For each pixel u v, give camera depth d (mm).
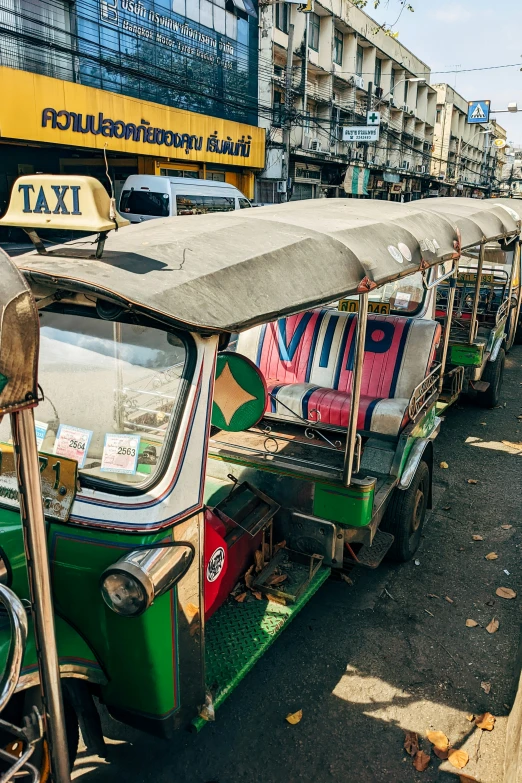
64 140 13992
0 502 2201
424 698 2996
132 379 2191
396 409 3721
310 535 3275
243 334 4656
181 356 2135
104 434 2211
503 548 4367
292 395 3934
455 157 48312
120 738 2729
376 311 5488
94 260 2088
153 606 2018
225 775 2553
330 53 26828
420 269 3506
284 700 2959
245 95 21031
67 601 2125
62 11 14000
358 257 2918
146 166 17641
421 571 4078
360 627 3504
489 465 5793
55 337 2314
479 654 3309
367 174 29453
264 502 3293
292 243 2688
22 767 1837
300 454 3525
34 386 1511
